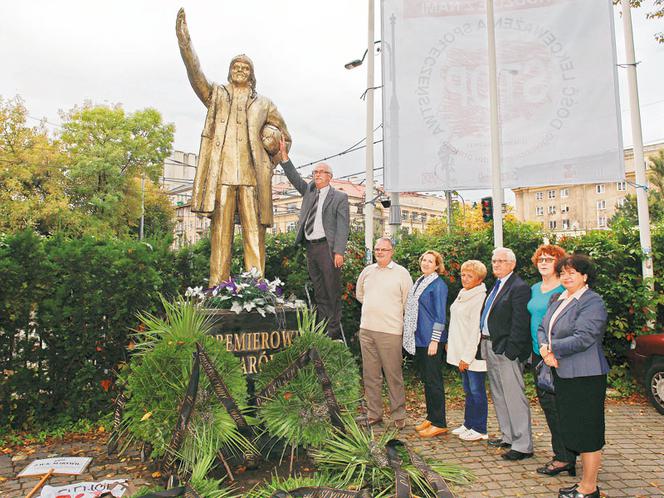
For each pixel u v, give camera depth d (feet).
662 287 23.02
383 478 11.09
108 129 106.32
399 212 34.12
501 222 22.39
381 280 16.61
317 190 17.47
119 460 13.37
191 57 15.97
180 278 19.51
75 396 16.06
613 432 16.49
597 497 10.82
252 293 14.92
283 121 18.04
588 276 11.24
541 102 22.39
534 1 22.47
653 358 19.19
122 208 104.63
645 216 22.74
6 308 15.25
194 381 11.05
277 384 12.87
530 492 11.57
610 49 21.97
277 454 13.23
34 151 91.86
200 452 11.07
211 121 17.03
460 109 22.77
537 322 13.09
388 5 23.24
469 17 22.81
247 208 17.01
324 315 17.21
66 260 16.06
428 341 15.89
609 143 21.85
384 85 23.21
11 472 12.64
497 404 14.62
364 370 16.81
